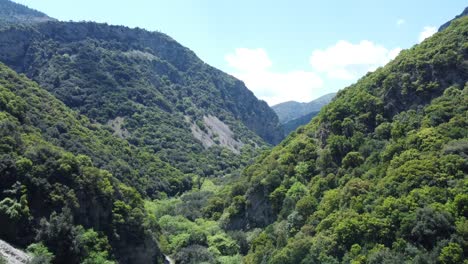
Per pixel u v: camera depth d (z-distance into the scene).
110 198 65.06
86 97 163.12
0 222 50.44
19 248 49.88
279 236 65.62
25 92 93.19
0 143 56.88
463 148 53.91
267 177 81.19
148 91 196.75
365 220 51.09
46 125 86.50
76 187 59.69
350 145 72.12
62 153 62.81
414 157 56.81
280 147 94.25
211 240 81.12
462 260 41.19
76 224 57.62
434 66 72.94
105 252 56.66
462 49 72.25
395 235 47.84
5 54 173.75
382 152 64.81
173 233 86.62
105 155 101.69
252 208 82.88
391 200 51.38
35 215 54.00
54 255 50.50
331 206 60.88
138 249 66.56
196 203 107.19
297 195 71.62
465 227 43.34
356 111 77.44
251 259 67.75
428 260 41.81
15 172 54.91
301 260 55.28
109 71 194.00
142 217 70.38
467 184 48.25
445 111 63.50
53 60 177.62
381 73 80.69
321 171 74.12
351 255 48.72
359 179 61.09
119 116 165.12
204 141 194.38
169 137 169.00
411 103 72.12
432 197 48.75
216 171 161.75
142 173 120.81
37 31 191.00
